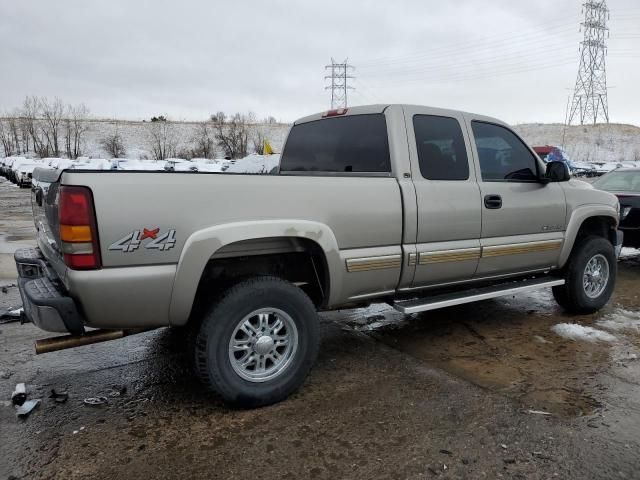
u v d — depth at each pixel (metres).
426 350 4.40
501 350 4.39
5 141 67.12
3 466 2.68
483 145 4.48
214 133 70.12
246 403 3.27
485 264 4.40
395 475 2.62
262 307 3.27
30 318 2.98
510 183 4.57
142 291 2.87
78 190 2.69
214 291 3.28
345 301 3.73
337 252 3.52
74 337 3.02
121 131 74.00
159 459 2.75
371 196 3.67
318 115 4.67
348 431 3.04
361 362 4.12
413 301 4.11
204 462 2.73
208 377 3.14
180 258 2.94
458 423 3.13
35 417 3.19
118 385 3.67
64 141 68.88
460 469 2.67
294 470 2.66
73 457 2.76
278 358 3.42
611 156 73.06
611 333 4.86
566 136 80.00
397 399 3.45
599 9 75.06
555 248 4.94
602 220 5.58
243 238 3.11
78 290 2.74
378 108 4.09
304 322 3.43
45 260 3.52
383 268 3.76
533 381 3.74
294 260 3.75
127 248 2.81
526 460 2.75
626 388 3.62
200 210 3.00
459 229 4.16
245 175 3.18
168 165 28.59
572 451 2.83
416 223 3.88
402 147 3.92
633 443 2.91
